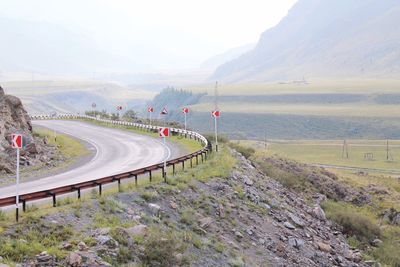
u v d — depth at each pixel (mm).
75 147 45562
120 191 20859
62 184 26062
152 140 50875
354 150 155375
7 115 38219
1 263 12555
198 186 24875
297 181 39094
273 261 20656
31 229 14984
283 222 25984
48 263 13180
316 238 26281
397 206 40156
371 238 32031
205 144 40781
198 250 18141
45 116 91562
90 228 16016
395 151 150500
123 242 15469
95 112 89438
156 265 15398
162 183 23281
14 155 33406
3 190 24219
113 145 47500
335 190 41938
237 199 25625
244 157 39312
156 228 17906
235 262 18500
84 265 13445
